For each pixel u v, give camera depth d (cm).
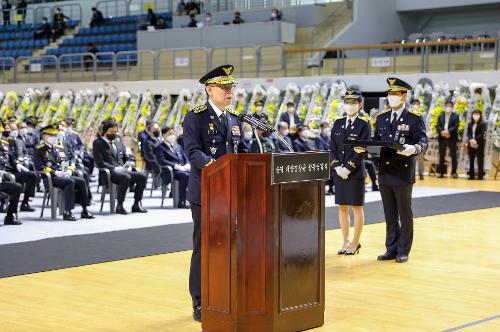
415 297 816
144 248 1099
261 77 2753
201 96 2647
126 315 732
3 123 1756
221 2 3325
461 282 891
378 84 2514
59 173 1425
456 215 1475
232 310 650
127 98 2797
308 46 2980
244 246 646
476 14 3067
